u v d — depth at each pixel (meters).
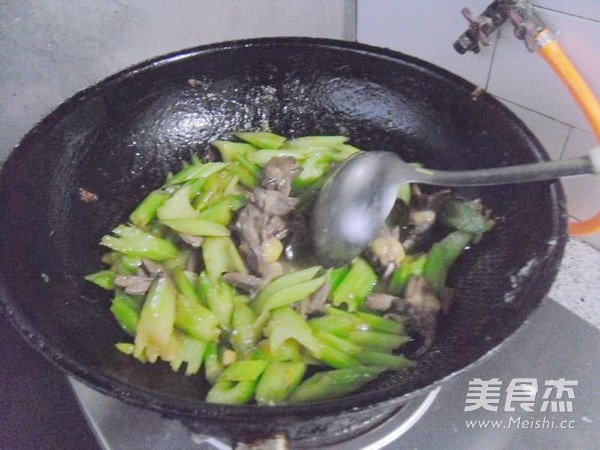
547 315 0.71
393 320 0.69
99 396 0.66
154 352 0.66
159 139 0.83
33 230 0.65
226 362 0.65
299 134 0.89
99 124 0.75
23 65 0.82
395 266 0.73
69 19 0.81
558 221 0.57
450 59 0.84
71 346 0.57
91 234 0.75
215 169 0.84
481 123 0.72
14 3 0.76
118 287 0.71
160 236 0.79
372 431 0.62
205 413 0.45
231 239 0.77
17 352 0.82
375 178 0.72
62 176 0.71
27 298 0.57
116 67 0.88
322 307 0.71
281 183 0.79
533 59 0.73
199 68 0.80
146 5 0.84
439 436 0.62
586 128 0.73
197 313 0.69
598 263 0.79
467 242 0.72
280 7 0.93
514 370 0.66
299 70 0.83
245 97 0.86
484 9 0.75
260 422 0.44
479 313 0.62
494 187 0.71
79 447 0.74
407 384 0.46
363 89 0.82
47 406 0.78
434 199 0.76
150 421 0.64
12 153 0.65
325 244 0.73
